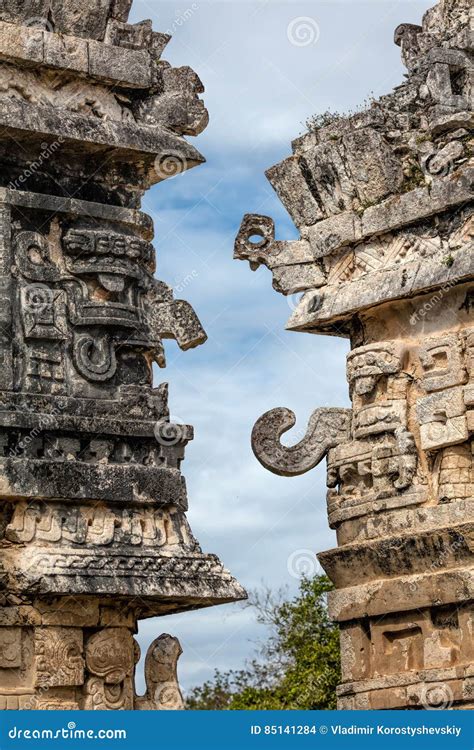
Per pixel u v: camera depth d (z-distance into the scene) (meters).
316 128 16.84
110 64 13.91
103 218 13.83
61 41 13.66
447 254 15.30
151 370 13.99
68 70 13.67
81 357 13.43
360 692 15.72
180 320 14.09
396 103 16.23
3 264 13.22
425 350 15.58
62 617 12.82
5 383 12.99
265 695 25.16
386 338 16.16
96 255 13.71
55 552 12.87
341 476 16.33
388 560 15.55
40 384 13.21
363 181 16.12
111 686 13.04
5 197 13.31
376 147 15.95
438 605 15.08
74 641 12.87
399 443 15.64
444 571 15.05
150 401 13.75
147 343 13.83
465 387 15.16
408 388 15.85
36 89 13.61
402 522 15.51
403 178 15.98
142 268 14.02
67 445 13.21
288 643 25.36
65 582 12.66
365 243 16.27
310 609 25.30
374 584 15.73
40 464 12.92
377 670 15.70
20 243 13.38
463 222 15.30
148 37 14.31
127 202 14.10
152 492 13.48
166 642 13.46
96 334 13.62
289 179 16.83
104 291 13.73
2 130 13.24
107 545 13.15
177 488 13.63
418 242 15.73
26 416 12.95
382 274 15.95
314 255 16.69
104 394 13.57
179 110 14.29
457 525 14.88
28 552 12.79
